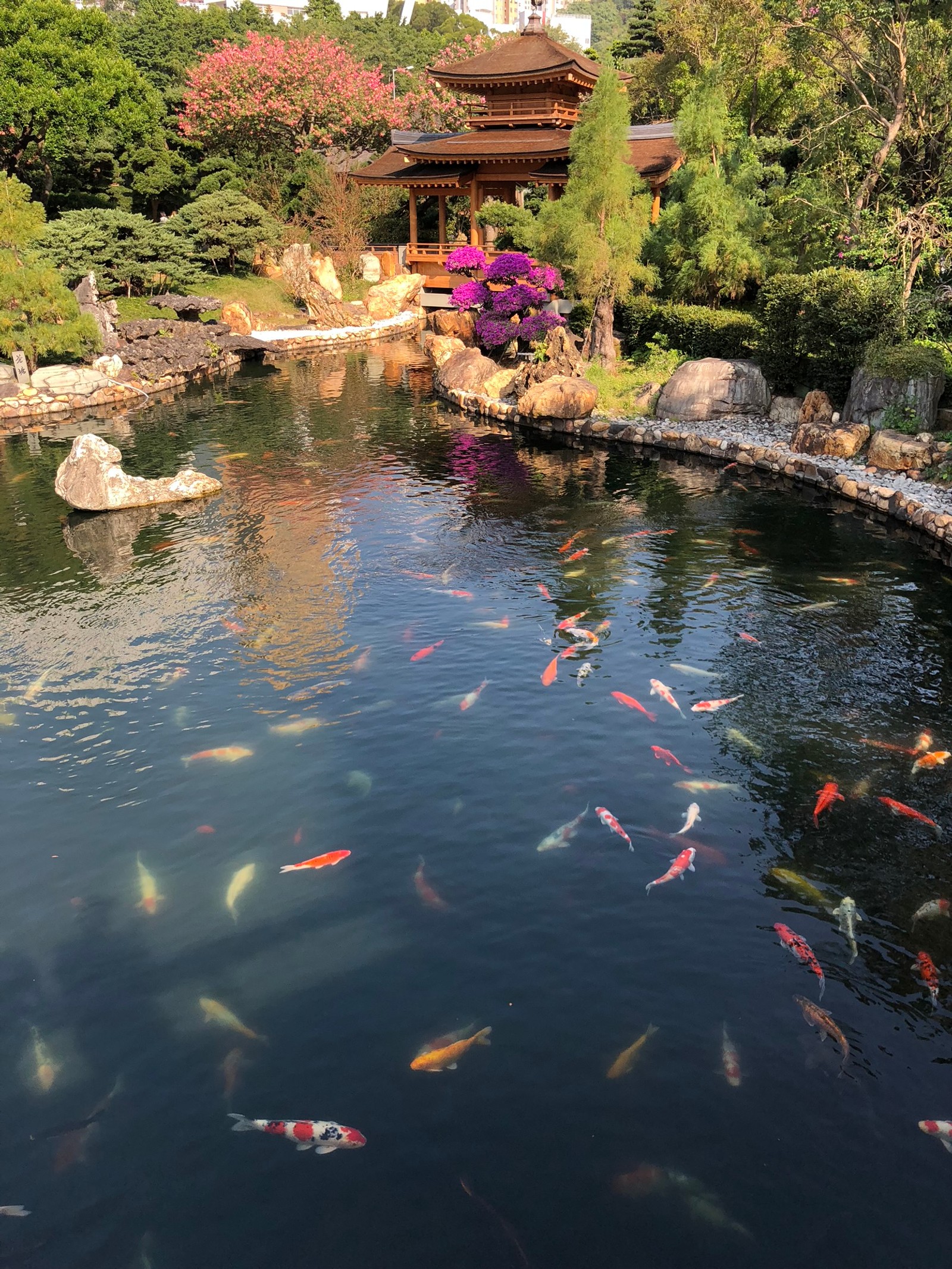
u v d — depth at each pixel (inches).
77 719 403.5
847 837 310.2
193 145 1959.9
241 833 319.3
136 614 517.7
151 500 728.3
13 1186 201.3
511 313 1187.9
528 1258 182.5
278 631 488.4
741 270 1018.7
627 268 1013.8
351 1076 223.8
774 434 844.0
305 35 3319.4
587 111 999.0
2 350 1118.4
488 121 1679.4
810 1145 205.0
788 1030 234.5
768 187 1272.1
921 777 343.9
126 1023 242.7
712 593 523.2
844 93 1133.1
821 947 262.7
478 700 405.4
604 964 256.4
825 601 509.0
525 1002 243.8
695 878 290.8
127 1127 213.6
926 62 923.4
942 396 757.3
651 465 817.5
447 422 1007.6
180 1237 189.3
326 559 597.6
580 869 295.1
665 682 418.3
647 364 1048.2
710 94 1031.0
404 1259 183.2
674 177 1120.8
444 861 300.4
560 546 609.0
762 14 1343.5
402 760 360.2
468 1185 197.0
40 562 609.0
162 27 2783.0
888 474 705.6
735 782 341.1
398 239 1996.8
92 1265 184.2
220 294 1656.0
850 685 414.9
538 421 965.8
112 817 331.9
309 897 286.7
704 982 249.8
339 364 1403.8
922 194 1010.7
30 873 303.9
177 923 278.7
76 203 1656.0
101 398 1124.5
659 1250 183.3
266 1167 203.2
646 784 340.2
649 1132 207.9
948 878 290.7
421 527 655.8
